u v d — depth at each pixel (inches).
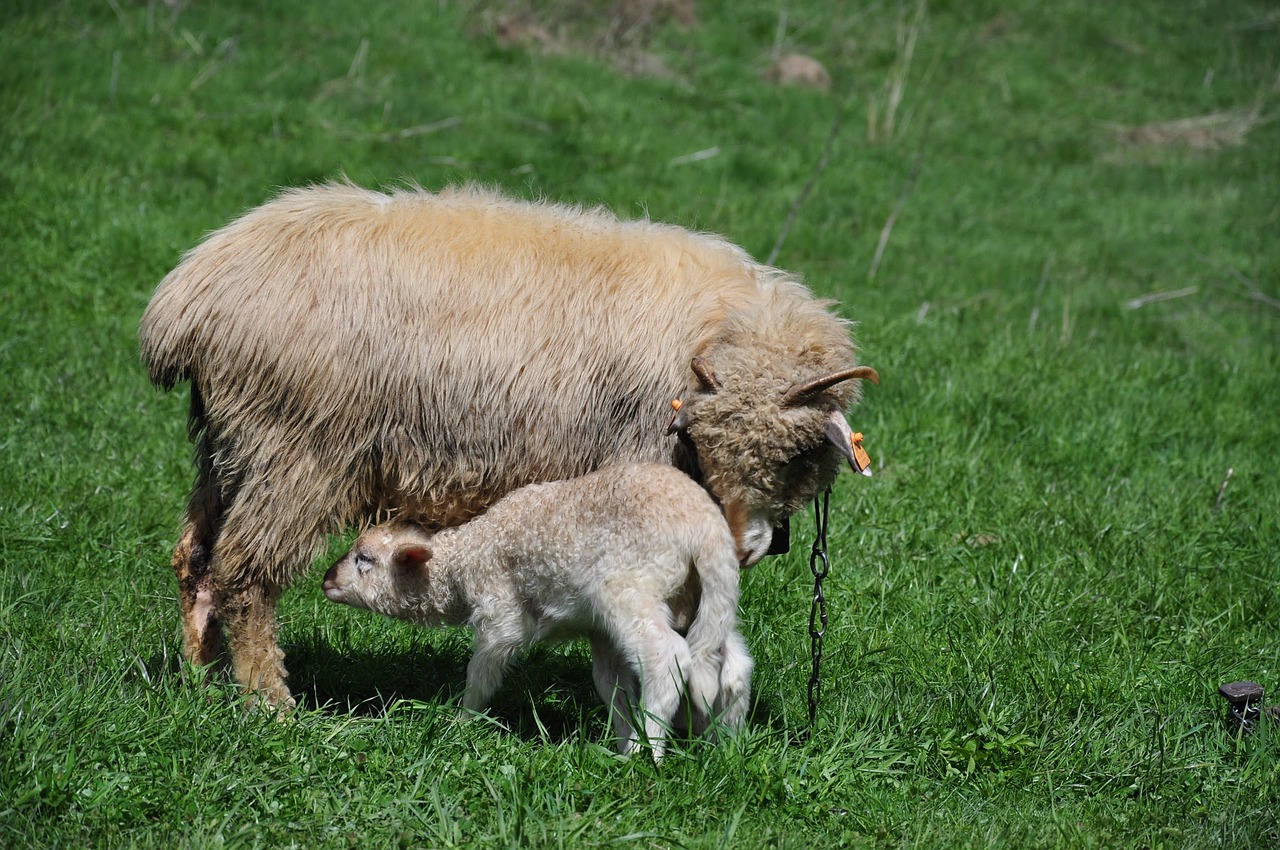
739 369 226.2
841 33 1064.8
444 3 941.8
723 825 211.6
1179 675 283.1
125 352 430.9
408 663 276.5
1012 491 375.2
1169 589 321.4
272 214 249.3
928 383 457.7
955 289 629.9
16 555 303.4
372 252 242.2
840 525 345.4
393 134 713.6
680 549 217.0
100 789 206.1
